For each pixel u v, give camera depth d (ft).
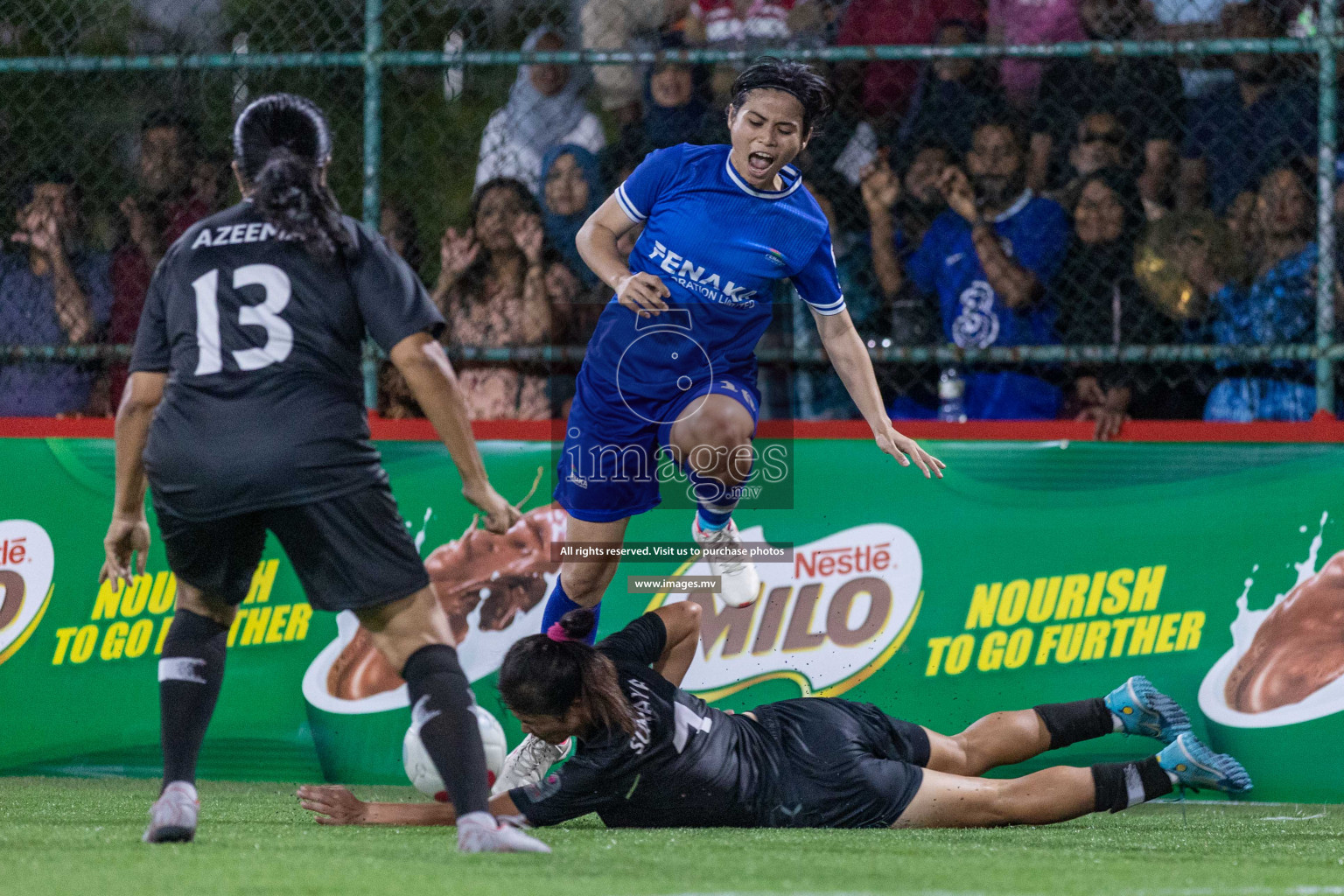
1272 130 54.39
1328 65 50.16
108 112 58.54
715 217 40.29
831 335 43.04
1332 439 49.47
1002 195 56.59
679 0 60.29
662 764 36.47
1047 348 52.70
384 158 57.52
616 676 37.11
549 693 36.01
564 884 25.63
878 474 51.11
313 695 52.16
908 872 28.58
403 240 57.62
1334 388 52.70
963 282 56.49
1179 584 49.75
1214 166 55.11
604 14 59.93
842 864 29.66
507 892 24.50
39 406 57.88
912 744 40.70
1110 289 55.47
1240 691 49.11
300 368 29.78
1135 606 49.83
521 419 53.78
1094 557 50.16
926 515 50.85
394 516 30.55
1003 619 50.39
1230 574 49.57
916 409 56.59
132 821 38.01
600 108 58.90
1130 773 39.19
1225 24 56.08
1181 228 54.49
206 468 29.35
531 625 51.75
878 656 50.65
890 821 38.01
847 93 58.34
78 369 57.82
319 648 52.26
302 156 31.30
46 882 25.52
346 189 57.72
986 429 50.88
